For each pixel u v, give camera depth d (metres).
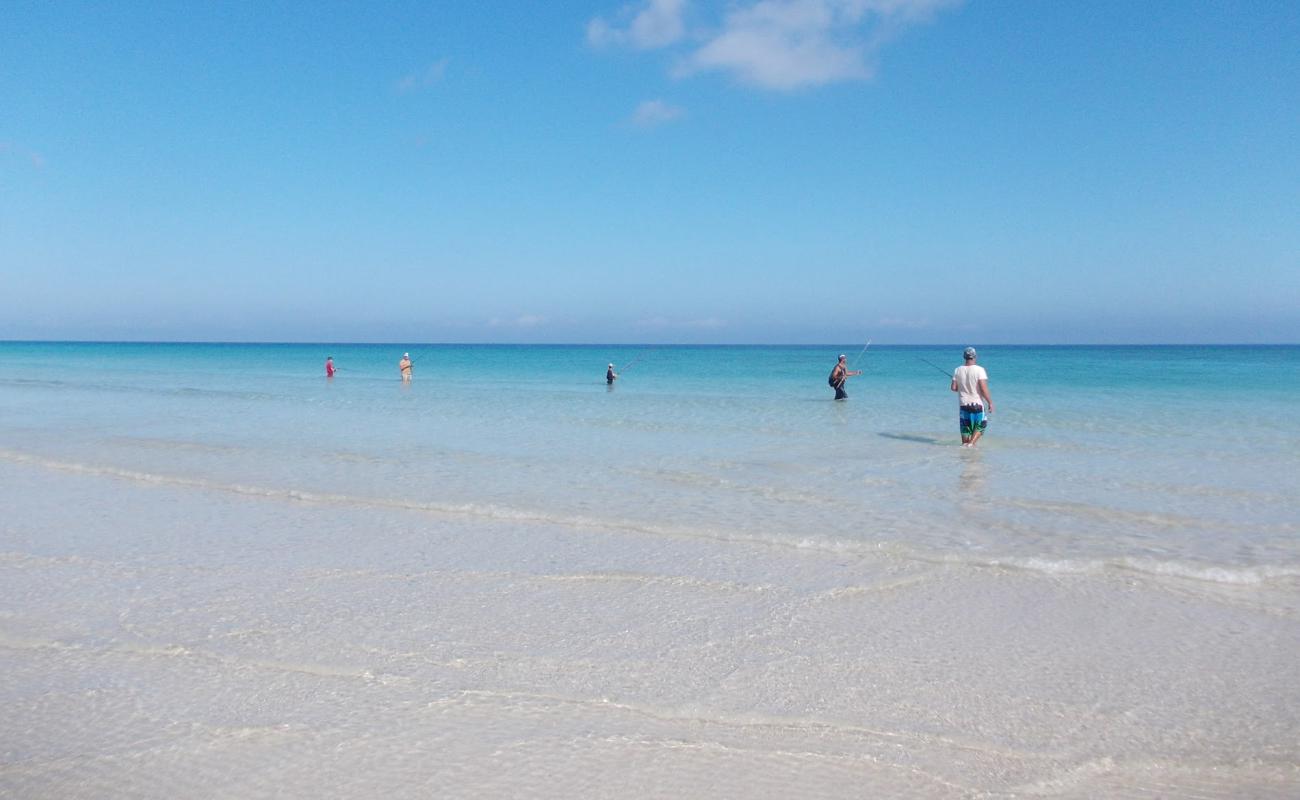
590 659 5.48
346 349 178.38
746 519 9.27
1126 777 4.13
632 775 4.12
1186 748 4.37
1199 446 14.73
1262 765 4.21
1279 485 11.14
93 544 8.34
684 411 22.30
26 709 4.84
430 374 48.25
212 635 5.92
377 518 9.41
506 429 18.03
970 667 5.35
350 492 10.80
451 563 7.64
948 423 18.75
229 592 6.85
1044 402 23.92
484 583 7.06
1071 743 4.43
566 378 42.94
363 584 7.04
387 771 4.16
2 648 5.73
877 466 12.79
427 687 5.09
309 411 22.70
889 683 5.12
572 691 5.03
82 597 6.75
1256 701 4.85
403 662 5.45
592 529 8.88
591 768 4.18
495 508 9.77
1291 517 9.28
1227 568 7.21
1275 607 6.39
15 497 10.62
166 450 14.63
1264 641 5.72
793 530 8.75
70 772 4.17
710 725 4.62
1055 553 7.82
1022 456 13.71
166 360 74.44
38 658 5.56
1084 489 10.93
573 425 18.80
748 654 5.56
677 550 8.05
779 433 17.03
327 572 7.38
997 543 8.20
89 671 5.34
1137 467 12.59
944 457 13.65
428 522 9.23
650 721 4.66
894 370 50.25
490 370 53.97
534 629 6.01
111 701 4.93
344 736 4.50
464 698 4.94
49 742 4.47
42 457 13.79
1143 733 4.52
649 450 14.61
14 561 7.75
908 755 4.32
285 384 37.00
